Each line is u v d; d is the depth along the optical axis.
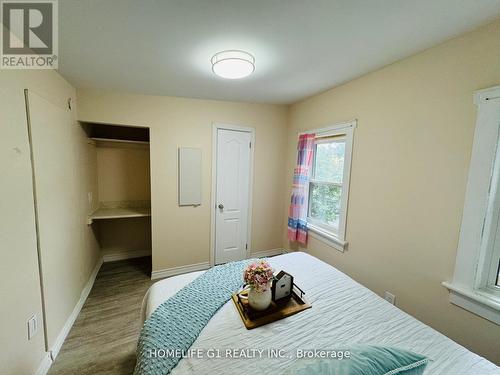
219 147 3.05
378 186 1.97
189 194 2.96
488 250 1.35
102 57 1.73
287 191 3.47
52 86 1.84
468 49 1.37
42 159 1.53
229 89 2.52
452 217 1.47
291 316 1.26
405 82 1.73
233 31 1.40
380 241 1.97
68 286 1.94
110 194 3.25
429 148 1.59
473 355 1.00
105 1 1.12
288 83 2.31
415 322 1.23
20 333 1.27
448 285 1.47
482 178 1.32
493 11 1.18
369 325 1.20
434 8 1.17
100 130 3.13
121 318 2.11
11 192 1.22
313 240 2.85
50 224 1.63
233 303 1.37
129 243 3.46
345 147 2.30
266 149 3.33
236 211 3.27
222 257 3.26
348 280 1.67
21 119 1.33
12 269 1.21
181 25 1.34
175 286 1.55
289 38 1.48
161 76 2.12
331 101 2.50
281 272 1.40
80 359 1.64
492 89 1.26
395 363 0.76
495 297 1.31
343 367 0.73
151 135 2.72
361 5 1.16
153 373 0.88
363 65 1.87
